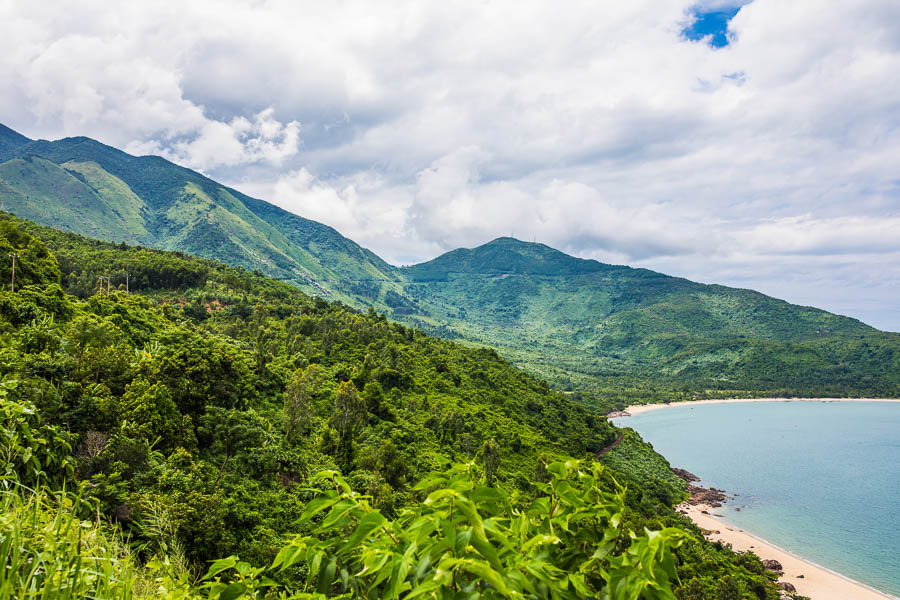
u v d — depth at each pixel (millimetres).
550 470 2643
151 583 4539
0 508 3672
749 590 45031
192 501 19922
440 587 1799
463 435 57531
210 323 89625
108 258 115438
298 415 43875
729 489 85188
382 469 40031
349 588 2184
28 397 20297
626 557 2084
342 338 89812
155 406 31000
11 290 48125
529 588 1873
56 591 2725
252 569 2363
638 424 147375
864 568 56969
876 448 115125
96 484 15305
